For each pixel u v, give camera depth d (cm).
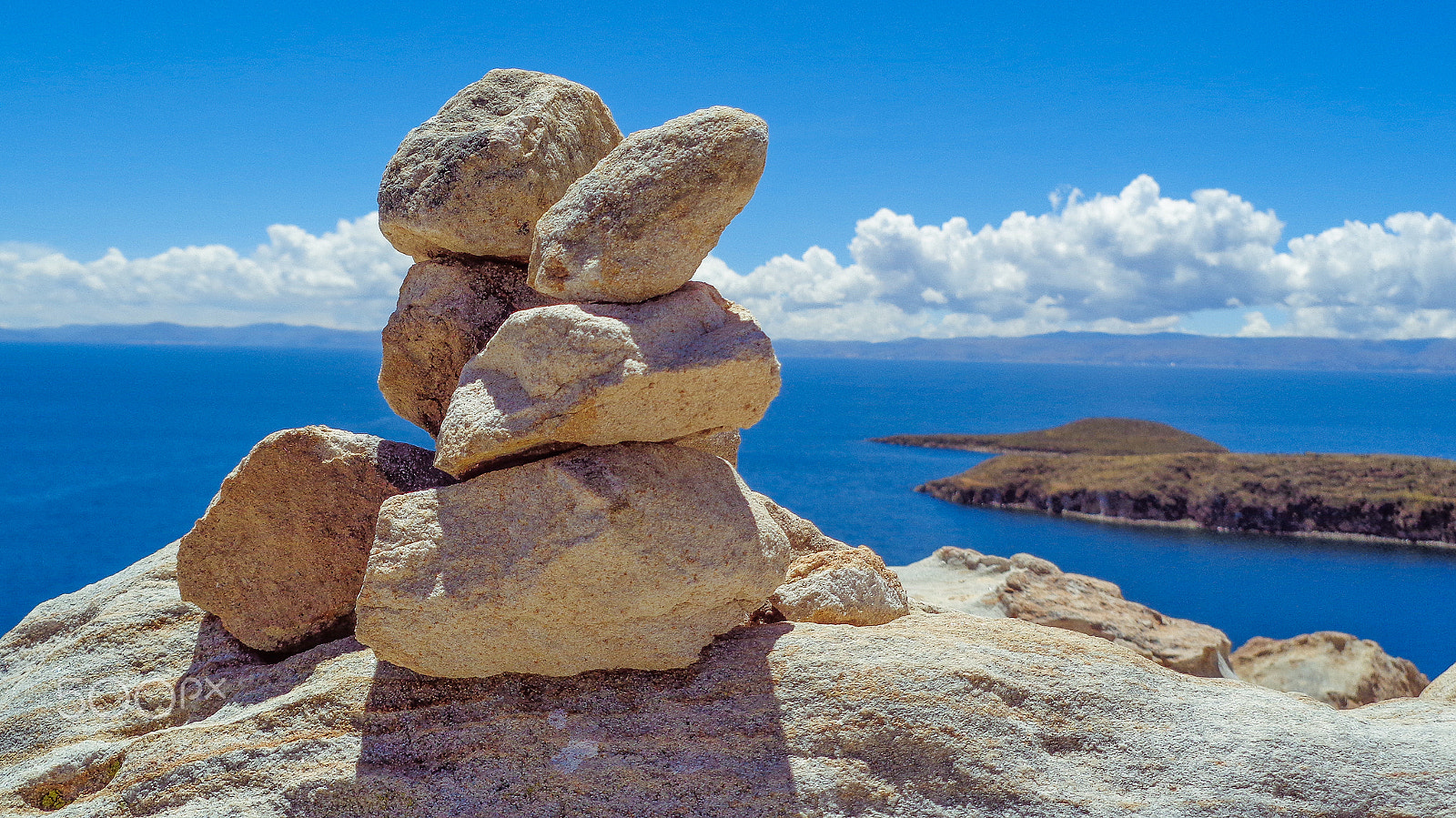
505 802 513
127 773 548
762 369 562
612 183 582
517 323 553
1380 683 1129
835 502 5594
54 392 16788
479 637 546
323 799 518
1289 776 521
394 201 690
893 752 523
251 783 528
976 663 568
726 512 586
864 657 569
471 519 555
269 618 678
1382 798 510
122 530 4672
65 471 7025
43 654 720
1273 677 1150
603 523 532
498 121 693
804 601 655
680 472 589
